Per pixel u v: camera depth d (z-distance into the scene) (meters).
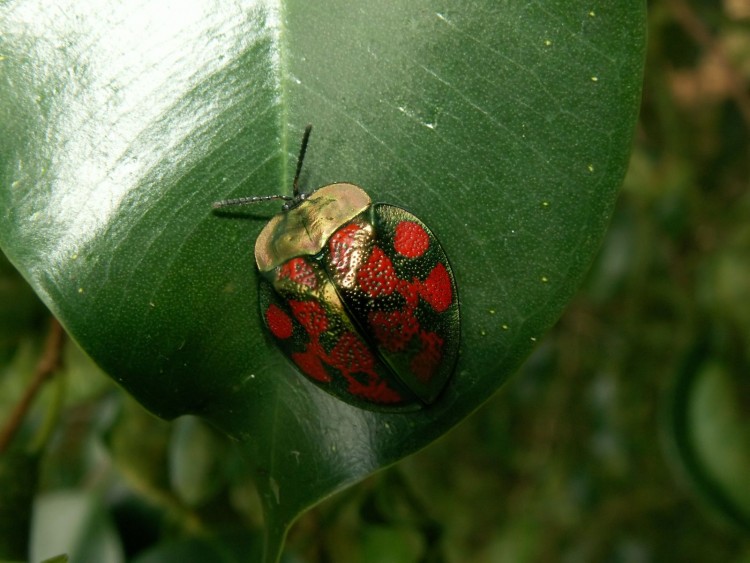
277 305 0.05
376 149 0.05
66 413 0.09
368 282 0.05
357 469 0.05
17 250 0.05
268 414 0.05
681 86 0.11
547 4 0.05
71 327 0.05
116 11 0.05
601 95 0.05
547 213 0.05
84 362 0.09
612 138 0.05
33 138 0.05
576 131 0.05
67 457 0.09
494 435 0.11
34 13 0.05
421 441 0.05
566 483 0.11
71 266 0.05
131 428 0.07
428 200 0.05
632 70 0.05
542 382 0.11
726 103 0.11
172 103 0.05
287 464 0.05
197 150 0.05
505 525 0.11
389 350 0.05
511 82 0.05
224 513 0.07
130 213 0.05
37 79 0.05
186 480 0.07
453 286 0.05
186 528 0.07
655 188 0.11
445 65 0.05
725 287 0.09
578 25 0.05
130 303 0.05
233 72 0.05
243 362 0.05
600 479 0.11
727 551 0.11
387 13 0.05
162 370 0.05
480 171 0.05
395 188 0.05
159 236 0.05
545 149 0.05
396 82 0.05
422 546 0.07
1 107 0.05
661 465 0.11
